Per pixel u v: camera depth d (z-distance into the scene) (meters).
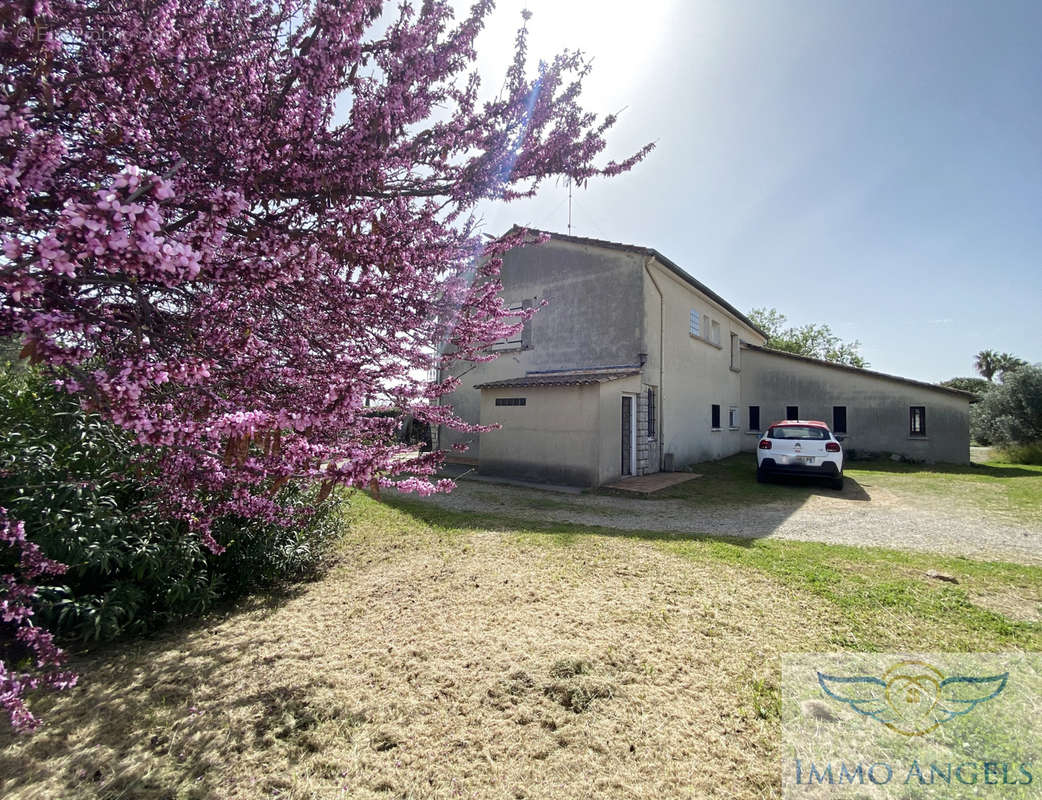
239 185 1.76
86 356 1.45
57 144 1.47
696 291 14.39
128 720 2.54
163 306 1.93
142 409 1.50
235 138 1.80
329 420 1.82
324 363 2.46
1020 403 17.88
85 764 2.23
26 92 1.46
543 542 5.76
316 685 2.88
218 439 1.70
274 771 2.23
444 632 3.53
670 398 12.86
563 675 2.96
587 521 7.07
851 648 3.29
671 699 2.74
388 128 1.93
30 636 2.09
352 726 2.53
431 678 2.95
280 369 2.20
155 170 1.83
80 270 1.45
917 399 15.91
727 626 3.59
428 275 3.10
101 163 1.70
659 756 2.32
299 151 1.83
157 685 2.86
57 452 3.45
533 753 2.34
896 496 9.54
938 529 6.83
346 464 1.85
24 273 1.23
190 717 2.58
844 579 4.57
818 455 10.16
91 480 3.28
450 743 2.41
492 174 2.32
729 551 5.43
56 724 2.49
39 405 3.64
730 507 8.31
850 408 16.89
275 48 2.12
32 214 1.37
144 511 3.35
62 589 3.04
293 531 4.63
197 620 3.72
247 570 4.22
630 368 11.50
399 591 4.31
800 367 17.73
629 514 7.62
